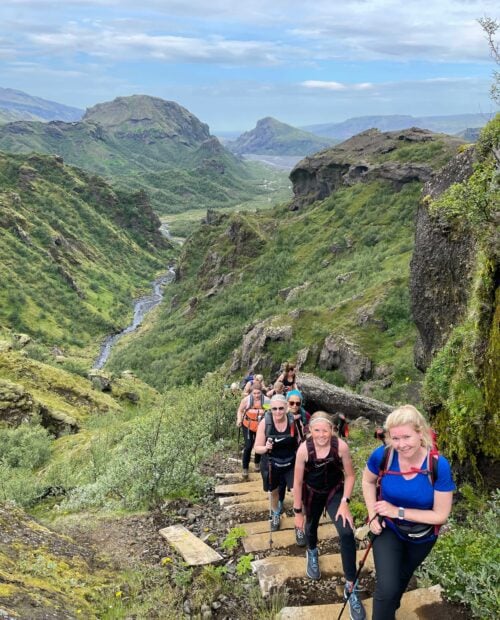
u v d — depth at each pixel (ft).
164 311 556.10
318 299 264.11
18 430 81.30
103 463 45.32
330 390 50.06
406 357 130.72
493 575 15.85
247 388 33.60
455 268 34.01
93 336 556.51
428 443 13.37
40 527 23.18
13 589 16.10
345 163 504.43
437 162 406.00
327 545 22.30
